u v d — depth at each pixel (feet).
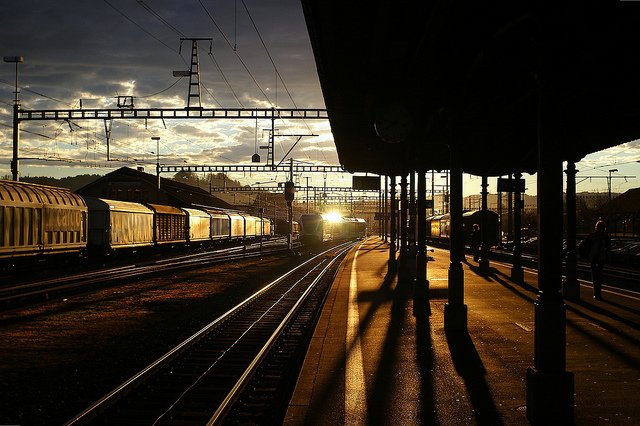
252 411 22.99
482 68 28.12
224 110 97.81
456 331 34.76
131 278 79.36
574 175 48.29
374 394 22.26
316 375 25.13
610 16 21.99
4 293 57.16
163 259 125.18
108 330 41.60
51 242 83.61
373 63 33.88
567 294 47.11
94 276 77.66
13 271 78.54
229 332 41.11
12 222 73.31
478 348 30.14
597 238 47.65
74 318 46.98
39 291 57.82
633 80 27.78
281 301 58.95
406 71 34.78
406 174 62.18
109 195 199.31
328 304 48.14
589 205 294.05
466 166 65.72
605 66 26.09
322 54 32.68
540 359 18.98
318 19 27.81
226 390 26.18
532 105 32.81
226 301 59.16
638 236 165.68
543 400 18.76
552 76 18.78
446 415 19.79
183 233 156.87
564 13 18.54
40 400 24.34
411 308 45.32
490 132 41.83
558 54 18.71
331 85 39.04
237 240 221.46
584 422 18.85
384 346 30.89
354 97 42.32
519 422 19.10
